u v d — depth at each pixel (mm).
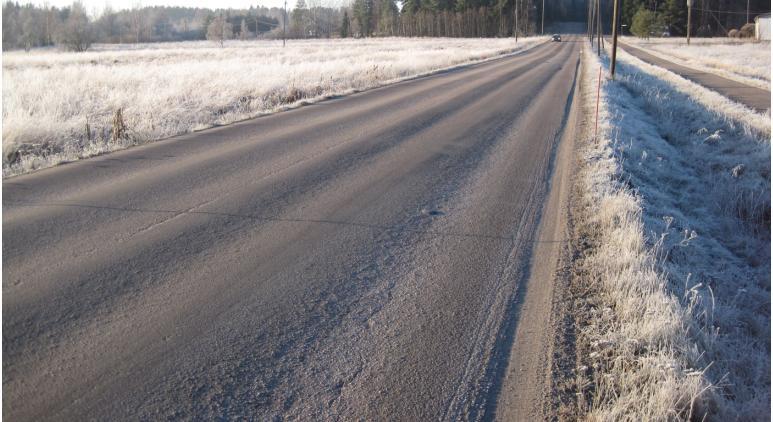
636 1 137125
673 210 9188
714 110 18391
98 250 5879
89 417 3457
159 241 6180
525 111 17375
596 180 9195
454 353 4320
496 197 8414
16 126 11336
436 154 11062
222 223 6824
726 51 62219
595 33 147375
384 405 3705
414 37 144750
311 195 8102
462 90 23188
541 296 5289
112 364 3982
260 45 97062
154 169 9336
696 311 5152
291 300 5012
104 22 115812
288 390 3811
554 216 7617
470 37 145625
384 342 4434
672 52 63219
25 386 3709
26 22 83438
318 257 5953
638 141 13656
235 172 9227
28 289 4984
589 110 17062
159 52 61969
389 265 5859
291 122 14406
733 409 3805
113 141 11609
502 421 3607
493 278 5648
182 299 4934
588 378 4055
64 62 40062
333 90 21953
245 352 4207
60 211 7074
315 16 160875
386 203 7879
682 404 3676
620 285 5203
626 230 6555
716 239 8992
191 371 3951
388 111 16625
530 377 4059
